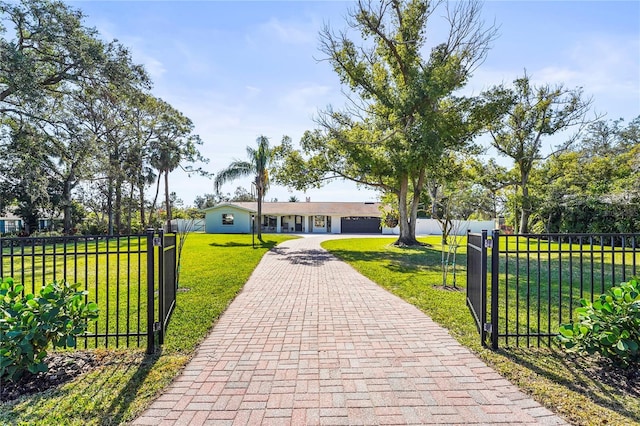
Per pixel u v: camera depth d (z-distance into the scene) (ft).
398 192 68.54
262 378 11.06
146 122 99.14
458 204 63.72
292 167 63.77
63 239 13.12
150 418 8.80
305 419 8.75
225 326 16.51
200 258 44.47
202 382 10.77
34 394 9.94
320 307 20.03
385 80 65.57
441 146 56.03
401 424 8.52
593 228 64.18
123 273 31.73
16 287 11.18
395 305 20.36
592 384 10.45
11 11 47.16
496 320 13.39
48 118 54.70
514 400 9.59
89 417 8.80
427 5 57.52
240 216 126.00
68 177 75.10
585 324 11.51
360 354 13.03
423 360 12.41
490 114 58.29
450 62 57.16
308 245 68.03
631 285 11.68
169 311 16.46
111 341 14.90
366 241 80.64
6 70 44.73
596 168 76.38
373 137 60.03
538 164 83.10
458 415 8.87
